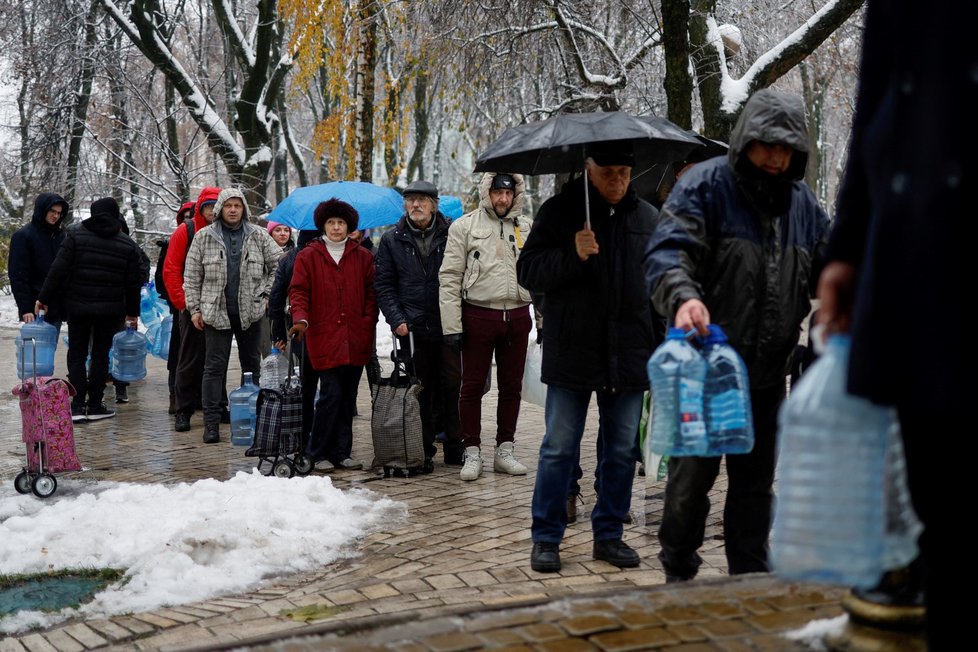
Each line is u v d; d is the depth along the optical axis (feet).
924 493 5.55
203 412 32.50
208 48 88.89
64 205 36.96
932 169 5.12
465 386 24.48
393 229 26.30
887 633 7.98
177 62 69.51
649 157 18.37
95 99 82.69
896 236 5.29
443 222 26.48
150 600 15.64
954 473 5.36
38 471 22.63
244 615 14.96
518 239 24.45
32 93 77.10
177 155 73.46
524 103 70.33
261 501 20.51
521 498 22.26
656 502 21.03
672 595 9.85
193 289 30.12
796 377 15.17
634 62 44.52
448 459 26.40
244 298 30.58
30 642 14.07
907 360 5.21
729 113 37.55
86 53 75.10
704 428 11.03
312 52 55.93
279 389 25.11
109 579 16.84
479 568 16.94
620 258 16.24
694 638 8.63
